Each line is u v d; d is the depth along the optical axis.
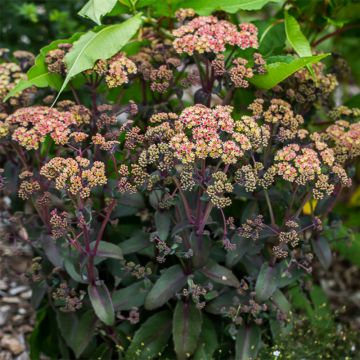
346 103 0.98
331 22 0.90
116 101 0.84
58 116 0.72
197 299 0.73
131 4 0.82
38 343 0.89
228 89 0.79
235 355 0.81
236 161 0.69
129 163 0.76
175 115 0.70
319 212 0.79
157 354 0.79
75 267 0.74
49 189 0.78
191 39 0.74
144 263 0.87
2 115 0.76
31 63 0.84
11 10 1.15
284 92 0.84
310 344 0.86
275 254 0.71
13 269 1.00
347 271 1.17
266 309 0.77
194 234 0.73
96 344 0.84
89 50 0.72
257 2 0.81
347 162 0.79
